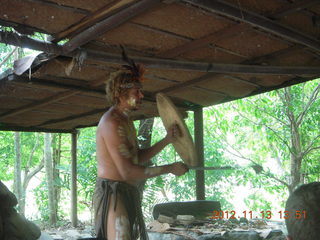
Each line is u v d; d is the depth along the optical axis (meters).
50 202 9.68
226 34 3.35
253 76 4.61
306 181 8.76
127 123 2.84
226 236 4.38
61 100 5.57
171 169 2.73
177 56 3.87
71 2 2.81
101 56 3.60
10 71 4.27
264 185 8.91
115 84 2.85
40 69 4.14
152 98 5.44
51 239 3.56
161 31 3.33
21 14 2.95
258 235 4.34
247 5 2.88
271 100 8.53
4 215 3.04
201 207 5.38
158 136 10.84
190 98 5.50
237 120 9.32
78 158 10.37
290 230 1.10
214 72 4.36
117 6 2.80
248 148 10.45
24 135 12.29
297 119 8.27
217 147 9.70
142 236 2.77
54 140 11.06
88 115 6.53
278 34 3.23
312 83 8.84
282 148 8.57
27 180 11.85
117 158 2.68
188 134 3.00
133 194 2.77
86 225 9.02
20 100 5.51
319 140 8.90
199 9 2.97
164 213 5.15
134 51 3.69
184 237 4.40
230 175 9.95
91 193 9.77
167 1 2.79
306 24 3.21
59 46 3.33
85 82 4.72
